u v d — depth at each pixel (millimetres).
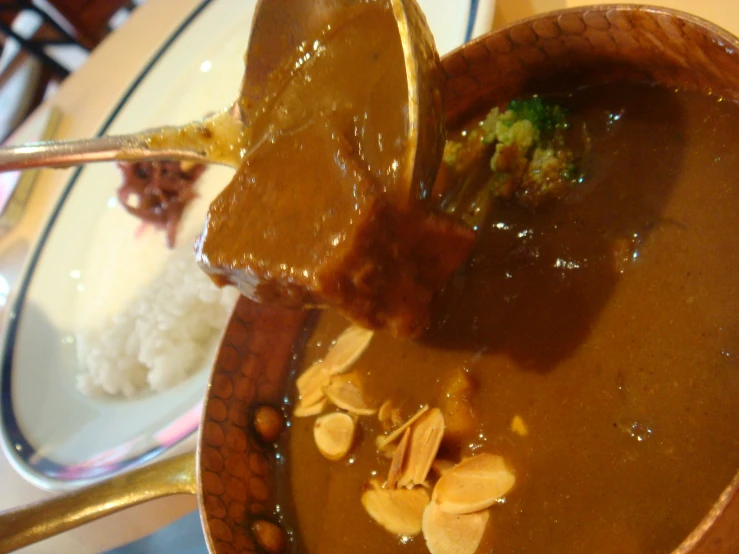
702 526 120
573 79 185
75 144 200
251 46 185
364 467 185
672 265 160
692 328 153
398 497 175
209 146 196
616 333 162
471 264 187
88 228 381
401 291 163
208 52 393
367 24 169
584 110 184
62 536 255
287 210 160
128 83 417
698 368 150
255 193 167
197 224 333
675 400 151
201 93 380
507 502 162
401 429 179
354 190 153
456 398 175
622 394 157
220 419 190
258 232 162
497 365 175
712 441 144
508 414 169
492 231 188
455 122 202
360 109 163
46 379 328
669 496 145
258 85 189
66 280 367
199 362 289
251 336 202
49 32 674
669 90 171
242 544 175
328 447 189
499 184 187
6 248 421
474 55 183
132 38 467
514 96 195
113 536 244
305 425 198
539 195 181
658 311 158
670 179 166
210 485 178
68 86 478
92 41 662
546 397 166
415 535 171
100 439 279
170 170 350
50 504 192
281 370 207
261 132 186
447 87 191
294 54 183
